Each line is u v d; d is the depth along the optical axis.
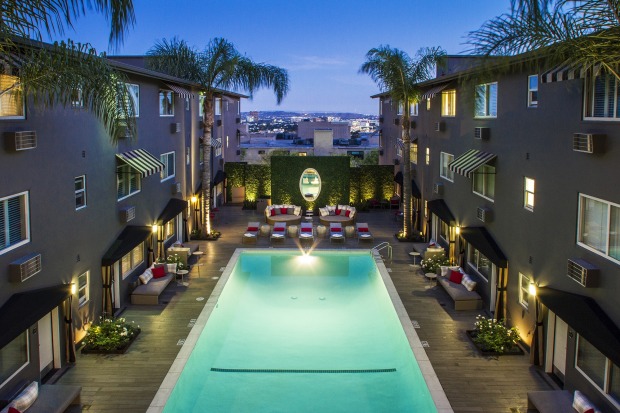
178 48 31.09
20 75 12.26
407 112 30.48
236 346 18.17
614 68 11.31
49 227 14.93
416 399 14.73
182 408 14.16
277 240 31.08
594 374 12.73
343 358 17.31
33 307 13.05
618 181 11.84
